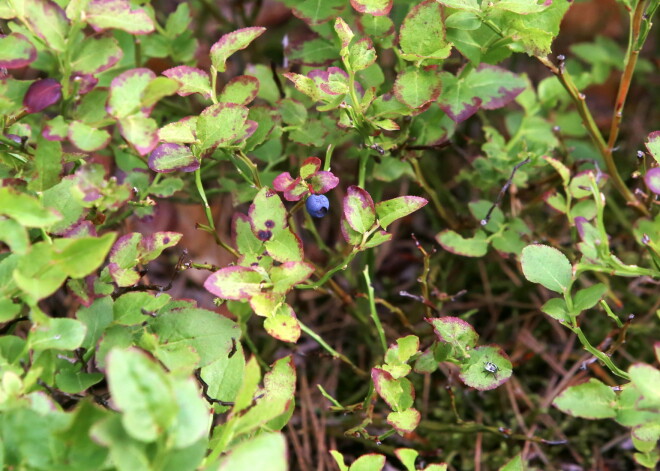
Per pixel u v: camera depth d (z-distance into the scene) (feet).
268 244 1.91
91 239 1.73
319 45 2.18
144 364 1.62
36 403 1.75
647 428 1.89
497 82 2.10
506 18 2.02
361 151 2.15
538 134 2.36
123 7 1.85
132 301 1.90
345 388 2.47
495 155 2.28
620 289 2.45
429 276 2.43
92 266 1.74
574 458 2.36
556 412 2.41
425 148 2.15
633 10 2.07
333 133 2.15
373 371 1.93
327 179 1.93
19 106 1.94
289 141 2.30
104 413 1.66
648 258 2.37
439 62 2.01
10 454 1.69
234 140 1.97
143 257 1.94
